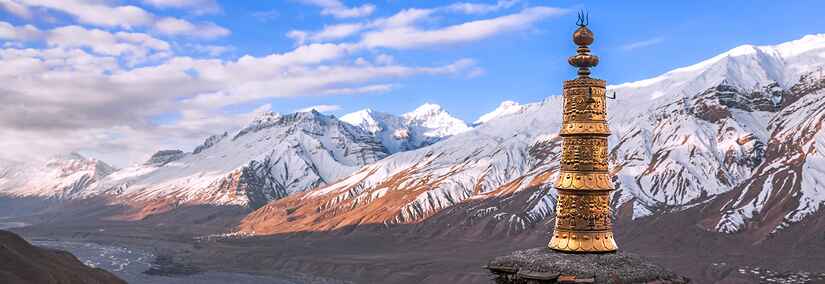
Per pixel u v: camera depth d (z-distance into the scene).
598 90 20.36
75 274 119.00
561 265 19.42
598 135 20.20
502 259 20.89
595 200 20.19
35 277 105.75
